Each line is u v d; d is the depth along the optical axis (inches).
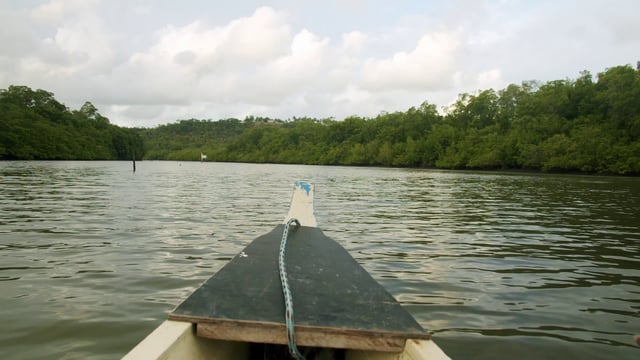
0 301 186.1
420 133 3597.4
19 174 1238.9
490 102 3253.0
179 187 922.1
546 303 201.6
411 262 274.8
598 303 202.8
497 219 491.2
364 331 88.6
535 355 149.5
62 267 240.8
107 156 3850.9
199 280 220.8
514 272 255.6
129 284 212.5
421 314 184.9
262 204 600.4
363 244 329.4
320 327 89.4
